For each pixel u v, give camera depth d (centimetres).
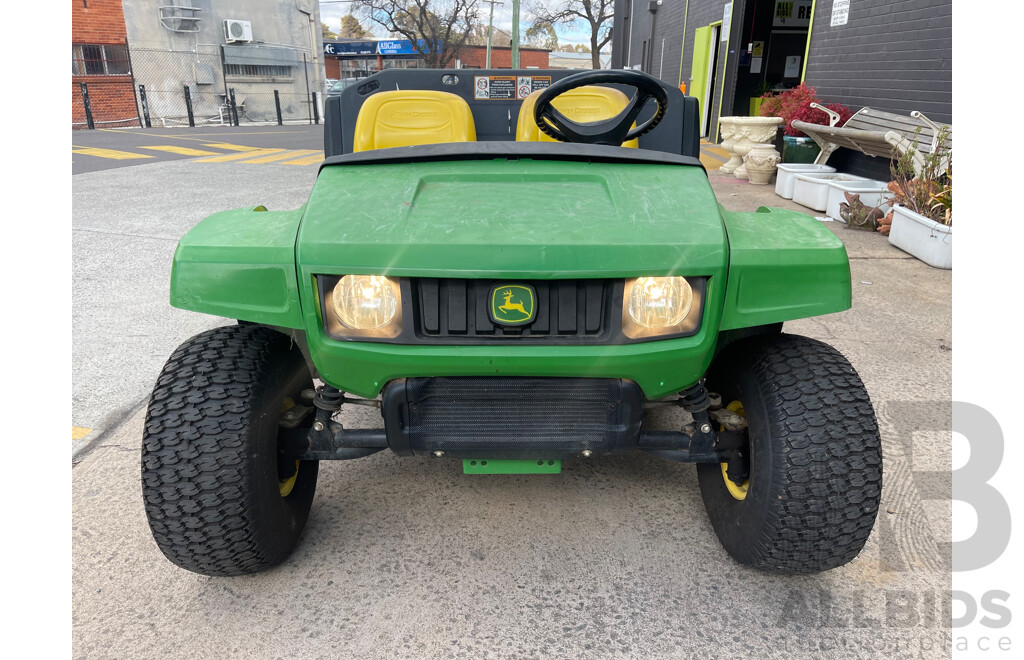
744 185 954
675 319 185
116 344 402
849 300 193
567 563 229
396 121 276
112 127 2200
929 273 539
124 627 202
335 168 215
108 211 738
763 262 187
